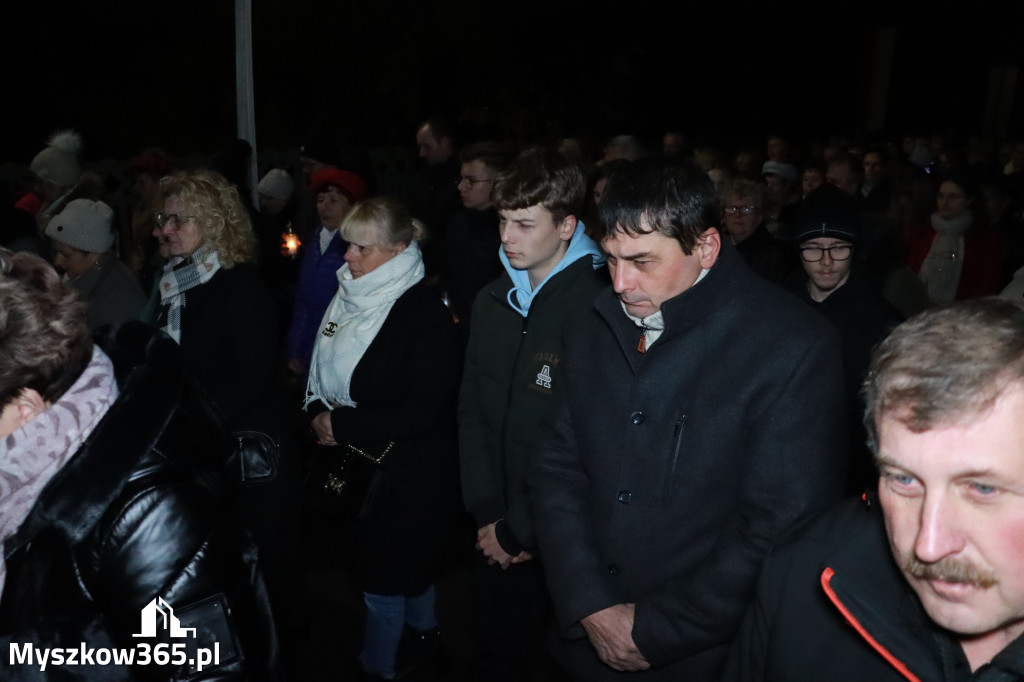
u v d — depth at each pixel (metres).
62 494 1.41
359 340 3.05
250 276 3.17
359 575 3.15
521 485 2.72
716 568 1.93
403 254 3.06
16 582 1.46
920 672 1.24
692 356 1.99
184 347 3.14
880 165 7.64
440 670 3.44
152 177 5.27
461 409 2.99
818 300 3.08
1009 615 1.06
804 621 1.41
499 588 2.89
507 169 2.67
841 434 1.97
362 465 3.03
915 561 1.08
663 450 2.01
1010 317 1.05
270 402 3.21
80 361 1.46
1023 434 1.00
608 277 2.66
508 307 2.83
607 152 5.45
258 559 1.69
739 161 6.84
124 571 1.45
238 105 6.32
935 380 1.02
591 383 2.16
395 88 12.57
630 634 2.02
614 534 2.08
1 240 4.77
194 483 1.54
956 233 4.84
